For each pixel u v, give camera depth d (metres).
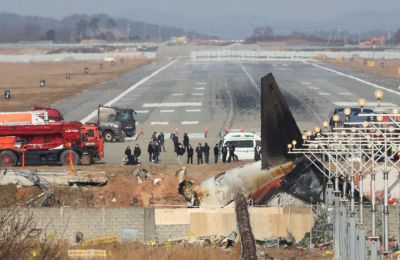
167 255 153.75
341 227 149.25
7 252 125.44
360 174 153.25
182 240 175.12
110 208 177.25
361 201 152.62
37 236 160.62
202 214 178.50
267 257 157.50
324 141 177.25
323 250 165.88
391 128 140.75
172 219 178.38
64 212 176.50
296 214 176.00
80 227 177.12
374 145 149.25
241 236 156.12
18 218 151.12
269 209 176.75
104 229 177.25
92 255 153.12
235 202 187.62
